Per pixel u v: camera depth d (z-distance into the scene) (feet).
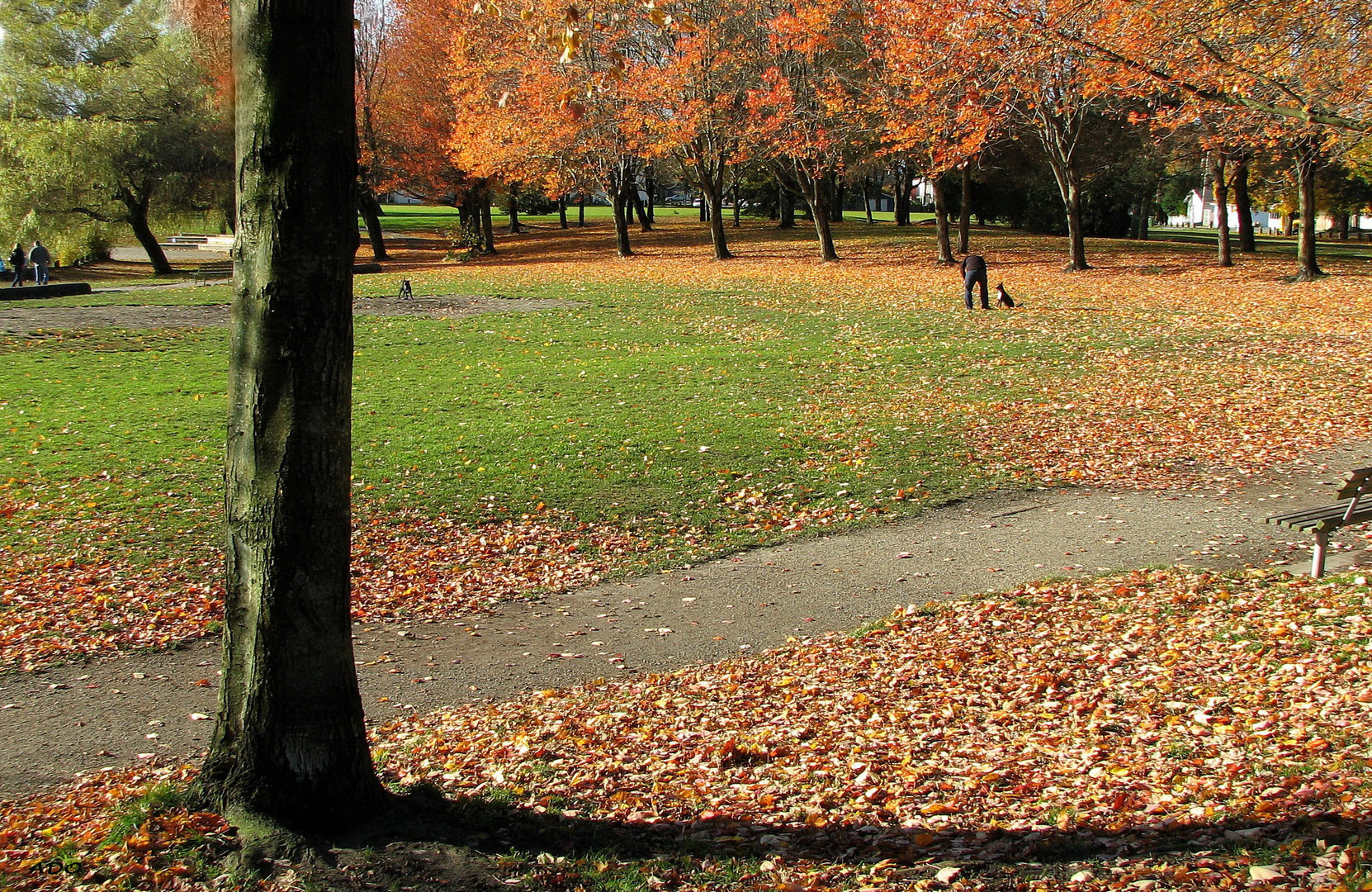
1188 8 31.89
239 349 15.20
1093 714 20.79
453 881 14.05
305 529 15.19
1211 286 103.81
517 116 133.80
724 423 54.34
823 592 32.07
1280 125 37.93
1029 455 47.42
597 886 14.34
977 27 37.32
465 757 20.58
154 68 149.59
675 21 23.12
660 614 30.83
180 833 14.93
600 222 256.32
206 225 244.63
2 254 149.28
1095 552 34.27
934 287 109.29
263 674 15.33
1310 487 41.04
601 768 19.54
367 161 167.73
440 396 62.54
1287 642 23.07
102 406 58.90
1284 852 13.65
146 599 31.94
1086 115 112.57
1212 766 17.42
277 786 15.34
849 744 20.45
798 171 137.08
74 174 143.43
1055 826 15.69
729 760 19.98
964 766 18.81
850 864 14.98
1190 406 55.62
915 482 43.88
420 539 38.34
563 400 60.80
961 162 59.00
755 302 101.81
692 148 137.39
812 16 109.29
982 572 33.01
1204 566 31.86
